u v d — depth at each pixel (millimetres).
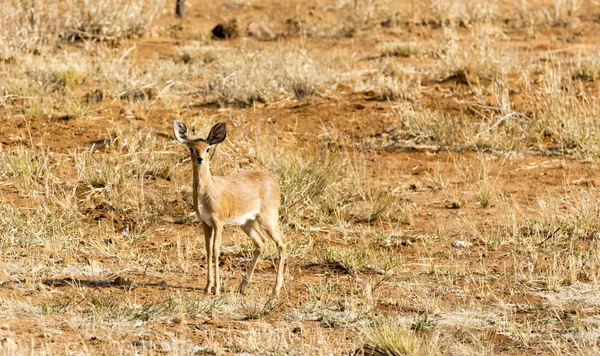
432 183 37625
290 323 23125
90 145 40656
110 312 23047
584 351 20859
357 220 33188
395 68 54844
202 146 24219
